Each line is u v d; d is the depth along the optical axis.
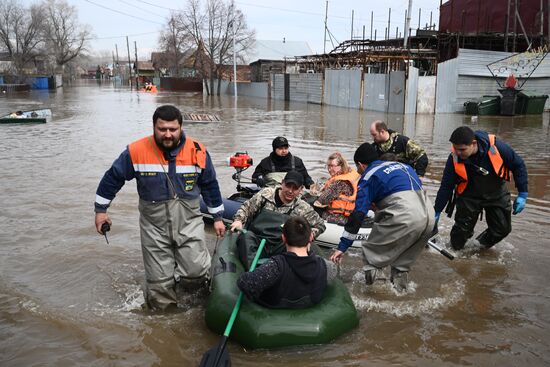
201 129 17.17
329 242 5.62
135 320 4.02
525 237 6.02
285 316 3.60
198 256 4.20
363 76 27.00
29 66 72.44
